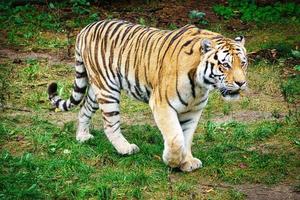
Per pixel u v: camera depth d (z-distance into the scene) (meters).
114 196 7.69
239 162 8.76
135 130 9.85
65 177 8.18
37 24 16.77
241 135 9.73
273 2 19.02
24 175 8.09
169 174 8.25
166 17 17.84
